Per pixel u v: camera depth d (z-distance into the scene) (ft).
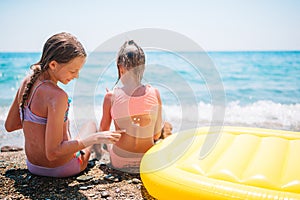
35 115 7.58
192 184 6.44
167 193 6.67
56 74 7.43
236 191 6.02
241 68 47.47
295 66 48.49
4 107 22.03
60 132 7.34
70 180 8.32
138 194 7.73
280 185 6.24
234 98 27.84
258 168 6.79
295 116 19.99
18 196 7.39
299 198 5.62
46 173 8.37
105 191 7.79
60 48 7.19
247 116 20.15
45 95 7.34
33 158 8.20
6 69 44.88
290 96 28.32
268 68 46.88
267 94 29.73
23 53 54.13
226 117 19.89
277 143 8.23
